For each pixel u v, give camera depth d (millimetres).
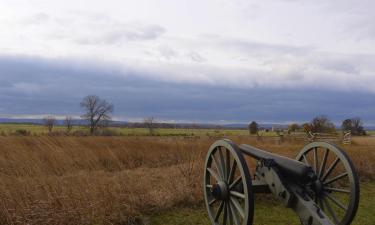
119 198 7051
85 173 7812
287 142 22188
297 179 5156
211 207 6094
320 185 5477
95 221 6340
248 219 4789
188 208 7660
